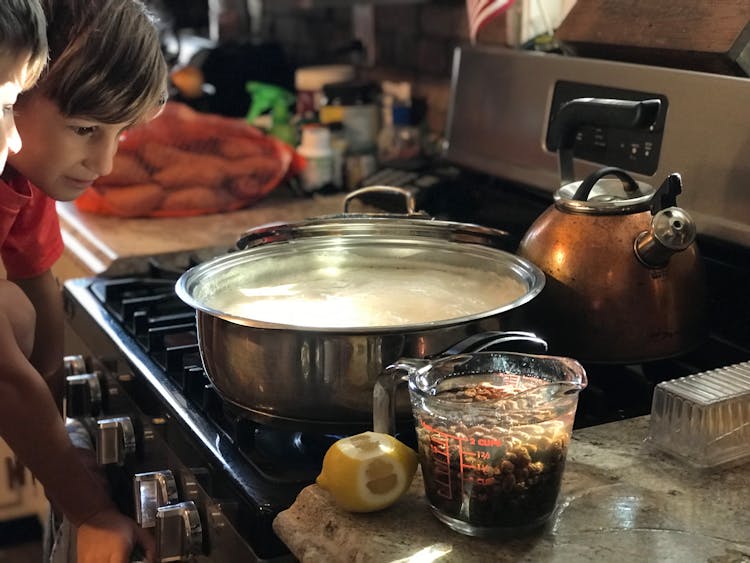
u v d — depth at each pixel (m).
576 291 1.03
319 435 0.97
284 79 2.50
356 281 1.12
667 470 0.87
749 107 1.11
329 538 0.79
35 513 1.93
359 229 1.14
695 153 1.18
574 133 1.15
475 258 1.10
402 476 0.81
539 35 1.50
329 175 2.09
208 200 1.93
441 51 2.04
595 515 0.80
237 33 2.84
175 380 1.13
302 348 0.87
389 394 0.85
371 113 2.15
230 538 0.91
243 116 2.45
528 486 0.76
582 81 1.35
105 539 1.10
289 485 0.88
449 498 0.78
